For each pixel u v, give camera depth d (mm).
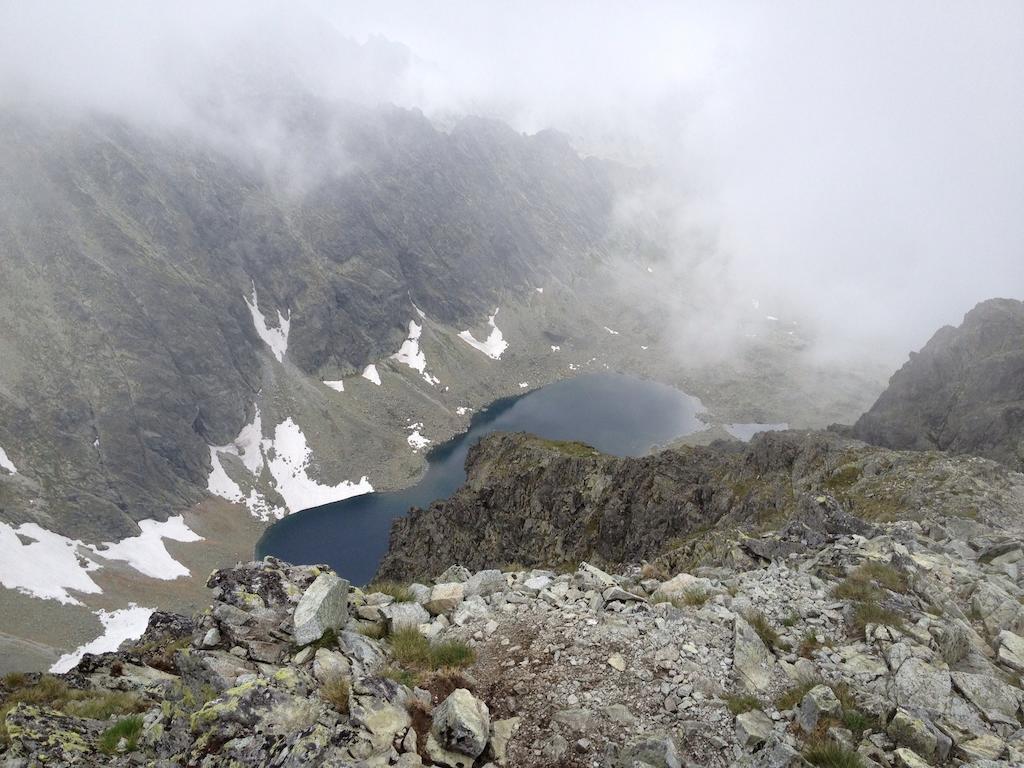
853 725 11961
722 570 24469
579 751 11734
